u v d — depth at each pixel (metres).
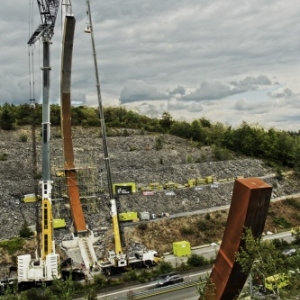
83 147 101.00
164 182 84.38
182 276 48.09
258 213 18.75
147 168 90.44
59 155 89.88
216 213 71.88
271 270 21.03
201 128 125.69
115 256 50.94
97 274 50.03
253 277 25.91
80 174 71.56
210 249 61.09
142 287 45.28
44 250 47.25
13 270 49.31
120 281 46.69
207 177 86.94
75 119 119.50
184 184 84.62
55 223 61.00
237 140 117.75
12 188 69.06
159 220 66.56
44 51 50.81
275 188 90.31
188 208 73.94
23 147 93.88
